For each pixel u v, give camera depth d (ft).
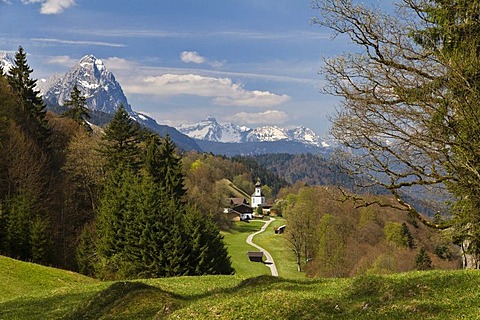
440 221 66.59
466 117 53.62
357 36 62.90
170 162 262.88
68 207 267.18
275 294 66.90
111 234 194.08
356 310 56.39
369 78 59.72
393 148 58.95
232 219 615.16
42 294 103.14
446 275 63.00
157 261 182.70
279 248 418.92
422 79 56.95
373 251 288.30
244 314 60.59
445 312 48.60
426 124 55.72
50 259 205.67
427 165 59.11
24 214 198.08
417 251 281.95
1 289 119.24
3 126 244.83
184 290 92.43
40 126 290.97
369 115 58.70
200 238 186.19
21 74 297.33
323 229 313.53
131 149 282.15
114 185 242.37
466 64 54.60
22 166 239.71
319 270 306.76
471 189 57.31
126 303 73.51
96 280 153.38
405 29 61.16
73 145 283.38
